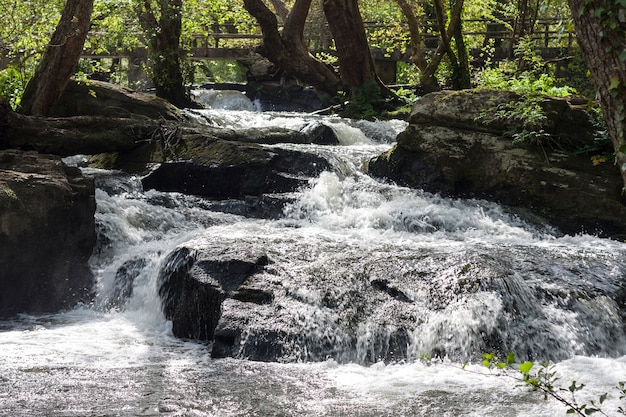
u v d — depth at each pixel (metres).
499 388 6.75
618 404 6.19
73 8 15.43
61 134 13.53
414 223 11.88
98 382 6.80
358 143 17.58
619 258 10.12
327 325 7.98
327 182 12.86
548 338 8.16
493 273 8.53
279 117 18.83
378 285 8.57
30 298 10.00
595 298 8.80
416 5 28.27
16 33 17.06
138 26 19.58
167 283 9.38
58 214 10.16
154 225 11.77
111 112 16.28
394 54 29.73
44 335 8.61
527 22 28.19
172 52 20.59
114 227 11.15
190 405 6.25
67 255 10.33
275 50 22.30
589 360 7.73
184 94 21.09
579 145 12.95
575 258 9.96
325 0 21.31
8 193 9.80
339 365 7.61
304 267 8.86
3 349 7.88
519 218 12.55
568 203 12.41
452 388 6.75
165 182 13.67
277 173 13.27
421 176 13.59
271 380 7.00
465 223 12.06
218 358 7.75
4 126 12.91
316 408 6.22
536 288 8.75
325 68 22.53
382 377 7.15
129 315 9.77
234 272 8.63
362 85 21.67
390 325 8.00
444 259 9.07
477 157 13.27
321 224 11.86
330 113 21.41
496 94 13.47
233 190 13.34
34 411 6.01
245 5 21.94
